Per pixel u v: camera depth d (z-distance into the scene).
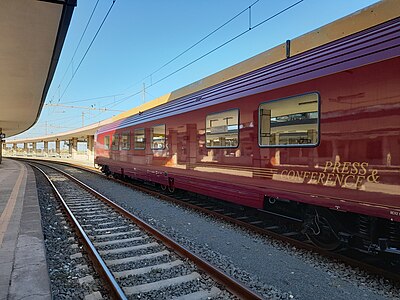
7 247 4.61
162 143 9.71
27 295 3.18
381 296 3.55
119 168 13.92
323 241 5.01
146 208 8.45
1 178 15.41
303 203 5.20
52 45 8.96
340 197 4.14
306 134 4.68
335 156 4.22
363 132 3.88
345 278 4.00
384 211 3.62
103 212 7.93
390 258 4.54
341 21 6.39
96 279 3.96
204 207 8.47
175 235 5.90
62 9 6.79
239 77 6.60
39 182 14.83
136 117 12.23
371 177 3.76
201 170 7.56
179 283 3.79
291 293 3.64
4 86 14.05
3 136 33.44
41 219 6.74
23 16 7.13
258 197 5.70
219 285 3.71
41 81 13.15
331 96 4.31
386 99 3.65
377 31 3.97
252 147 5.83
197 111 7.79
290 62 5.25
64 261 4.61
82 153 61.06
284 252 4.97
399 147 3.49
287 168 5.02
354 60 4.06
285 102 5.09
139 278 3.97
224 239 5.67
